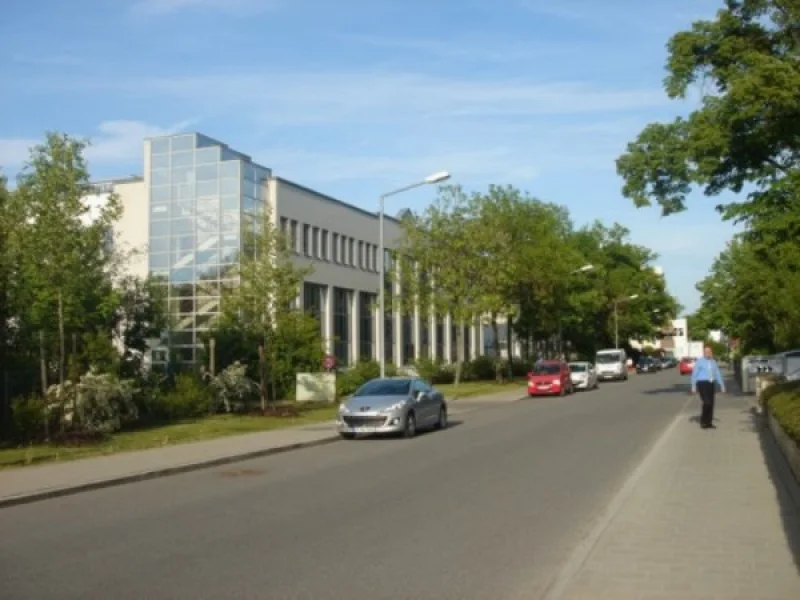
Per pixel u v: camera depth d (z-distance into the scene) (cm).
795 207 3081
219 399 2959
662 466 1466
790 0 2306
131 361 2812
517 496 1202
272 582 750
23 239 2061
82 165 2161
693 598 679
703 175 2925
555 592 698
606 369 6362
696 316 8831
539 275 5394
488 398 4128
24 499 1281
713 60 2920
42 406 2077
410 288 4669
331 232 5131
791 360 3319
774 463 1489
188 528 1024
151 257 4356
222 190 4269
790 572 759
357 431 2200
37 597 713
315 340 3631
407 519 1045
